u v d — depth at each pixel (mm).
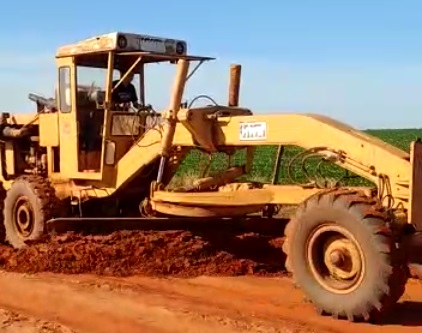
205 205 10266
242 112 10891
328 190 8422
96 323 7961
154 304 8602
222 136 10328
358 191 8344
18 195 12547
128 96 12258
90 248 10812
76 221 11375
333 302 7969
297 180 10812
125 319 8047
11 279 10188
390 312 8266
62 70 12570
